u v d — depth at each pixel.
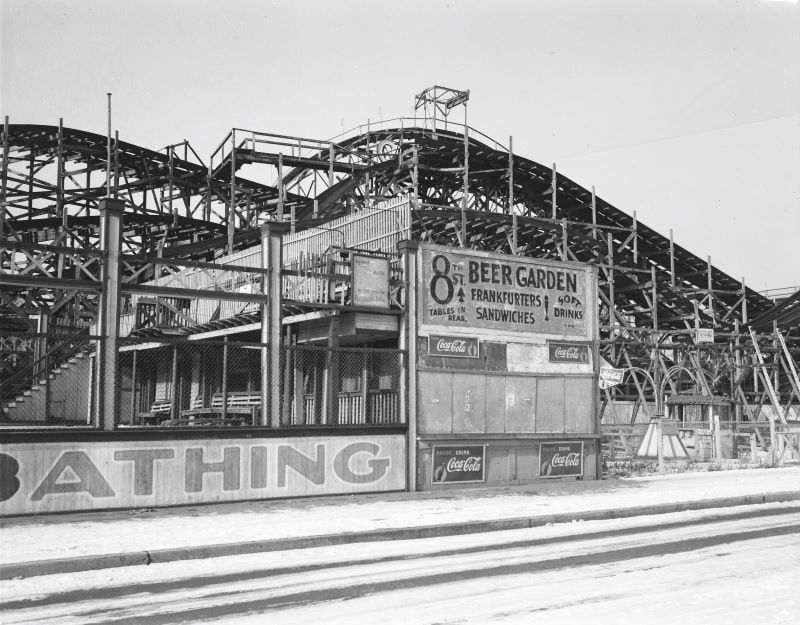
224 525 11.90
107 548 10.01
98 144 37.12
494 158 36.91
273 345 15.33
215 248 35.41
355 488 15.97
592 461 19.48
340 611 7.40
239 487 14.59
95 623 7.02
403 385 16.92
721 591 8.14
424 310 17.25
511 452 18.19
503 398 18.17
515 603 7.68
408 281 17.16
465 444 17.47
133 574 9.10
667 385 35.69
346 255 21.88
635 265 39.06
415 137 37.22
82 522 12.16
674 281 40.00
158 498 13.77
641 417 33.66
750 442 28.64
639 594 8.03
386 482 16.41
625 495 16.12
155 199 39.97
